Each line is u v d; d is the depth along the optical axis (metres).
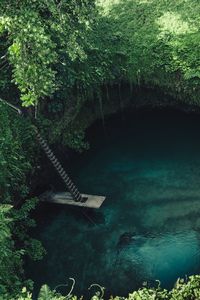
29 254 12.46
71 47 12.20
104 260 12.53
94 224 13.67
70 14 12.57
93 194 14.74
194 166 15.20
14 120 13.67
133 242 12.88
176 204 13.91
